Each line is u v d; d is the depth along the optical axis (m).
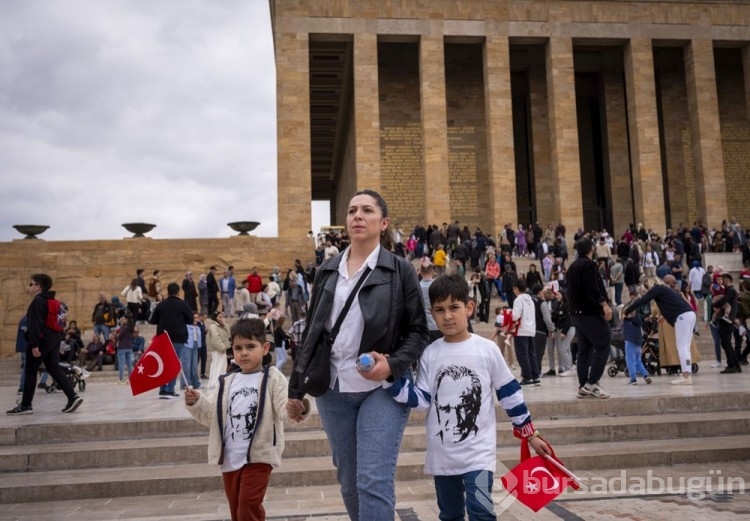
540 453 4.11
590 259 10.23
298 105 37.19
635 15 40.22
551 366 16.92
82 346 20.66
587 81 45.66
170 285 13.41
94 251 29.52
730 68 44.03
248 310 14.24
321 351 4.12
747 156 43.25
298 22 37.69
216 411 4.88
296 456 8.38
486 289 23.73
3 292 28.14
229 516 6.33
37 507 6.95
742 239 34.62
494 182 38.16
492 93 38.81
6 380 20.66
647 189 38.78
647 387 12.09
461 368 4.30
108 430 9.00
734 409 10.08
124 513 6.59
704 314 25.06
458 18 39.00
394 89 41.94
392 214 40.56
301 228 36.44
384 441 3.95
